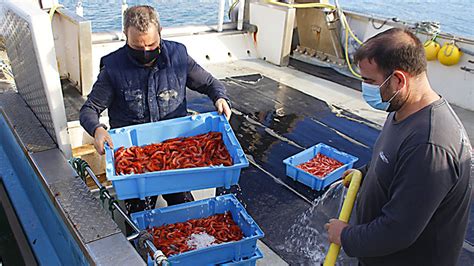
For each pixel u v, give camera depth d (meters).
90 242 1.66
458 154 1.24
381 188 1.41
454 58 4.14
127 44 1.96
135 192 1.82
